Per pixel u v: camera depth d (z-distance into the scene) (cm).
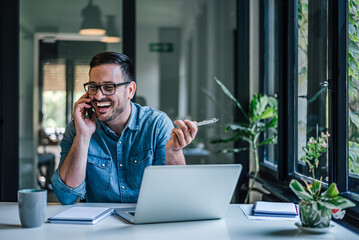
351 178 188
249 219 156
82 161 178
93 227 144
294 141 273
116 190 193
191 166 143
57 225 147
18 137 374
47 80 379
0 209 172
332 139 194
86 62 380
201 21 425
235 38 402
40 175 379
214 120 181
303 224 141
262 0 357
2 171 372
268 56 350
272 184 298
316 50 231
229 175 150
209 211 153
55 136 379
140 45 440
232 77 404
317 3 229
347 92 191
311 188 149
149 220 148
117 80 181
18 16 373
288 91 274
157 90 442
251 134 342
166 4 427
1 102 371
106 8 380
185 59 436
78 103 179
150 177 138
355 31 182
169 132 202
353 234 138
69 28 379
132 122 197
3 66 371
